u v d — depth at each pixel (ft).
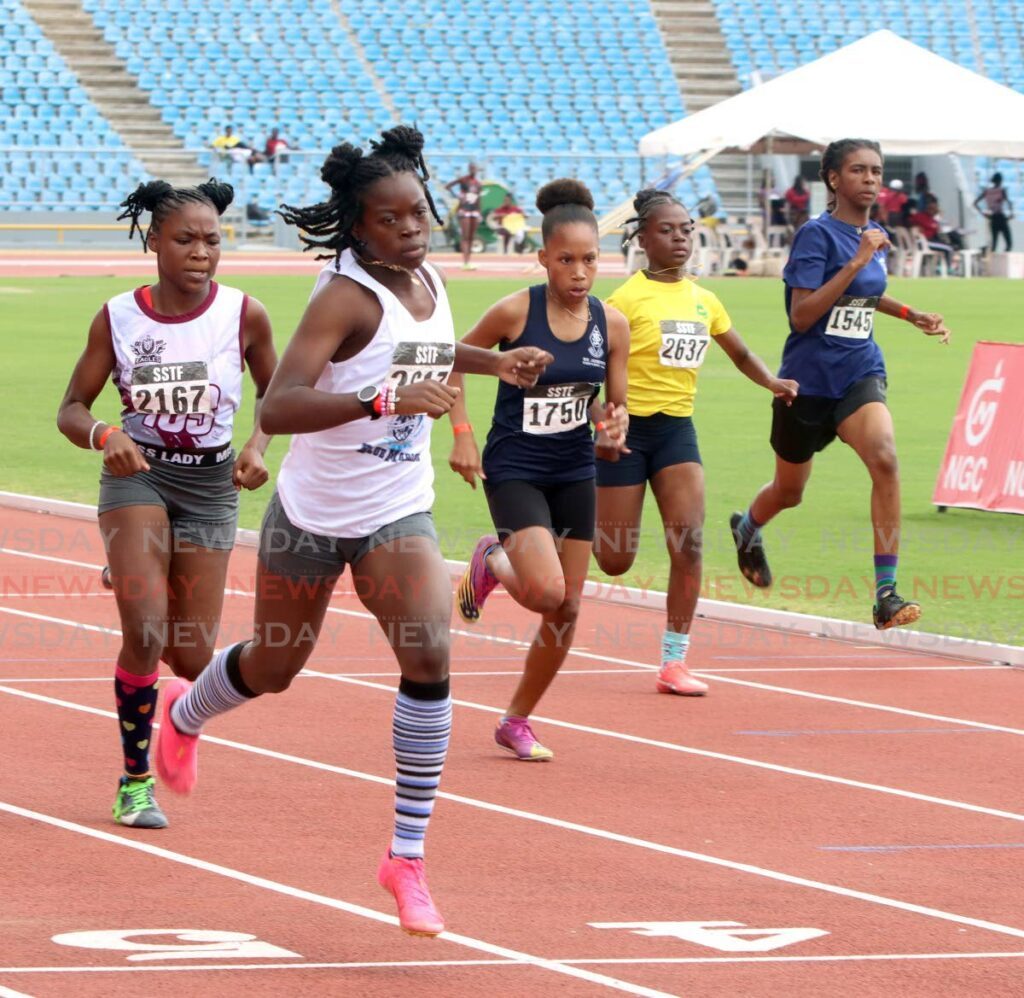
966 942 26.91
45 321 140.56
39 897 28.02
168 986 24.34
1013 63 266.16
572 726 40.29
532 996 24.34
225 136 223.51
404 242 27.09
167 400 31.65
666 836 32.17
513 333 36.17
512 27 254.47
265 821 32.48
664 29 260.83
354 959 25.62
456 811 33.50
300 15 247.70
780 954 26.22
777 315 151.84
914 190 235.40
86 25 237.45
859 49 168.04
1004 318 152.76
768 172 211.00
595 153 240.94
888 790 35.55
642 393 42.68
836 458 85.71
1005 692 44.16
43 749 37.17
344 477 27.43
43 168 218.59
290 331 127.85
